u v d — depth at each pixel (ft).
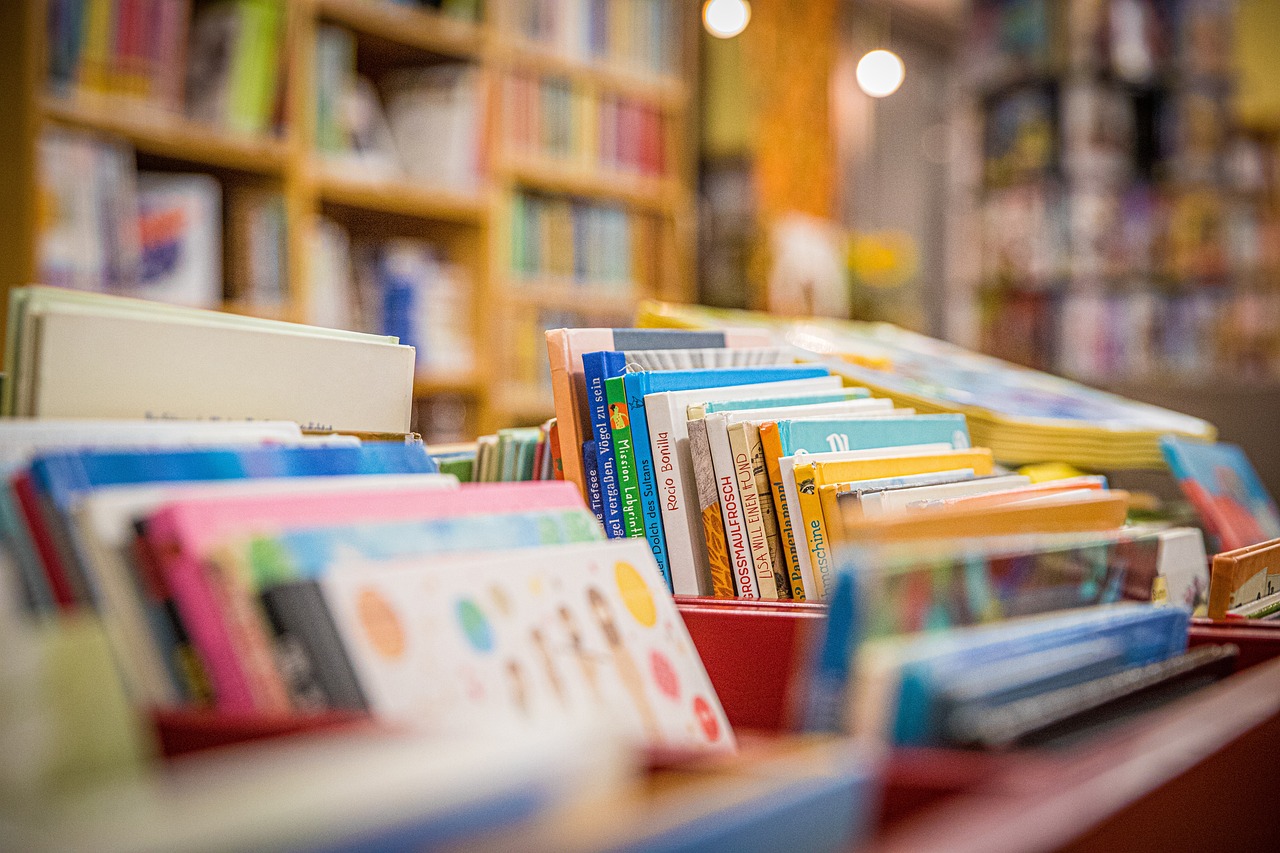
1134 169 16.67
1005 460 4.68
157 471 2.27
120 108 8.41
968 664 1.83
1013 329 17.22
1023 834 1.30
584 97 12.69
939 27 21.79
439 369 11.00
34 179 7.83
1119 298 16.48
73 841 1.01
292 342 3.12
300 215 9.58
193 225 8.74
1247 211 17.40
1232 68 16.81
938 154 22.41
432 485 2.68
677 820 1.19
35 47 7.86
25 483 2.10
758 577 3.45
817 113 16.71
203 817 1.05
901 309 19.33
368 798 1.10
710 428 3.51
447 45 11.07
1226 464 5.28
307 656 1.92
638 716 2.43
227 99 9.08
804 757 1.51
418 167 11.15
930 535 2.31
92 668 1.47
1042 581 2.37
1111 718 2.09
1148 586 2.89
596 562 2.59
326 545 2.14
